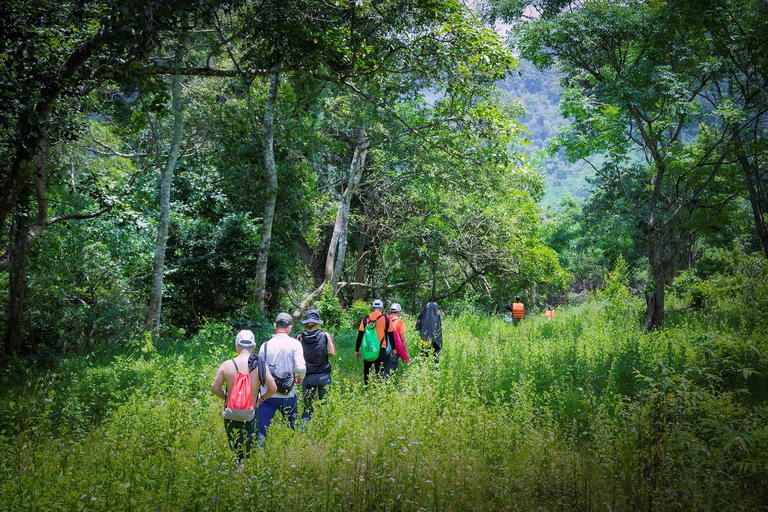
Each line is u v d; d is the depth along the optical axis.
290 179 21.14
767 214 19.66
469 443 5.03
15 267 11.88
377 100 11.70
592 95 17.17
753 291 19.27
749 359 8.95
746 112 16.47
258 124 19.94
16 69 7.50
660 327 15.77
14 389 8.31
